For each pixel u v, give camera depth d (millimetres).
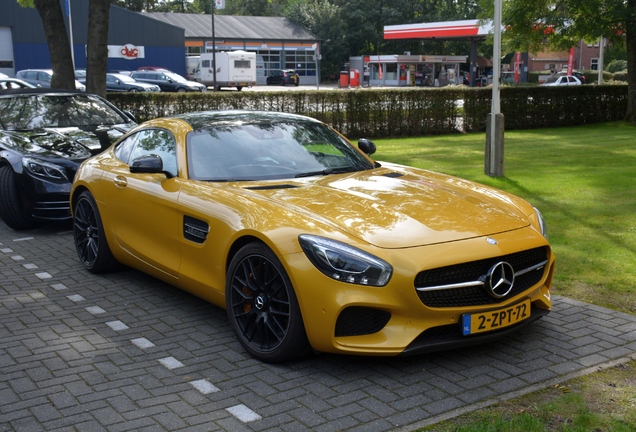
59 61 14016
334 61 71688
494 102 10406
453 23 48094
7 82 17234
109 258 5648
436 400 3391
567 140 16953
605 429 3070
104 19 13734
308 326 3602
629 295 5043
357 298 3479
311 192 4273
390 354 3520
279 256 3668
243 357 3982
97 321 4625
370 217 3857
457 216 3996
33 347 4148
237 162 4789
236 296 4055
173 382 3635
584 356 3936
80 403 3385
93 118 8797
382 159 13156
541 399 3395
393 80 58031
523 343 4141
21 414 3268
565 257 5996
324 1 72188
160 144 5184
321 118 17922
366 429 3107
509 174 10812
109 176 5461
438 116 19188
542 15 21547
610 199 8539
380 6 75000
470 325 3637
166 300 5094
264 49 61500
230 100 16703
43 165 7203
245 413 3273
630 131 19562
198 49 58875
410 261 3512
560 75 51312
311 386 3574
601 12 20906
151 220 4879
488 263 3715
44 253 6582
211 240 4230
